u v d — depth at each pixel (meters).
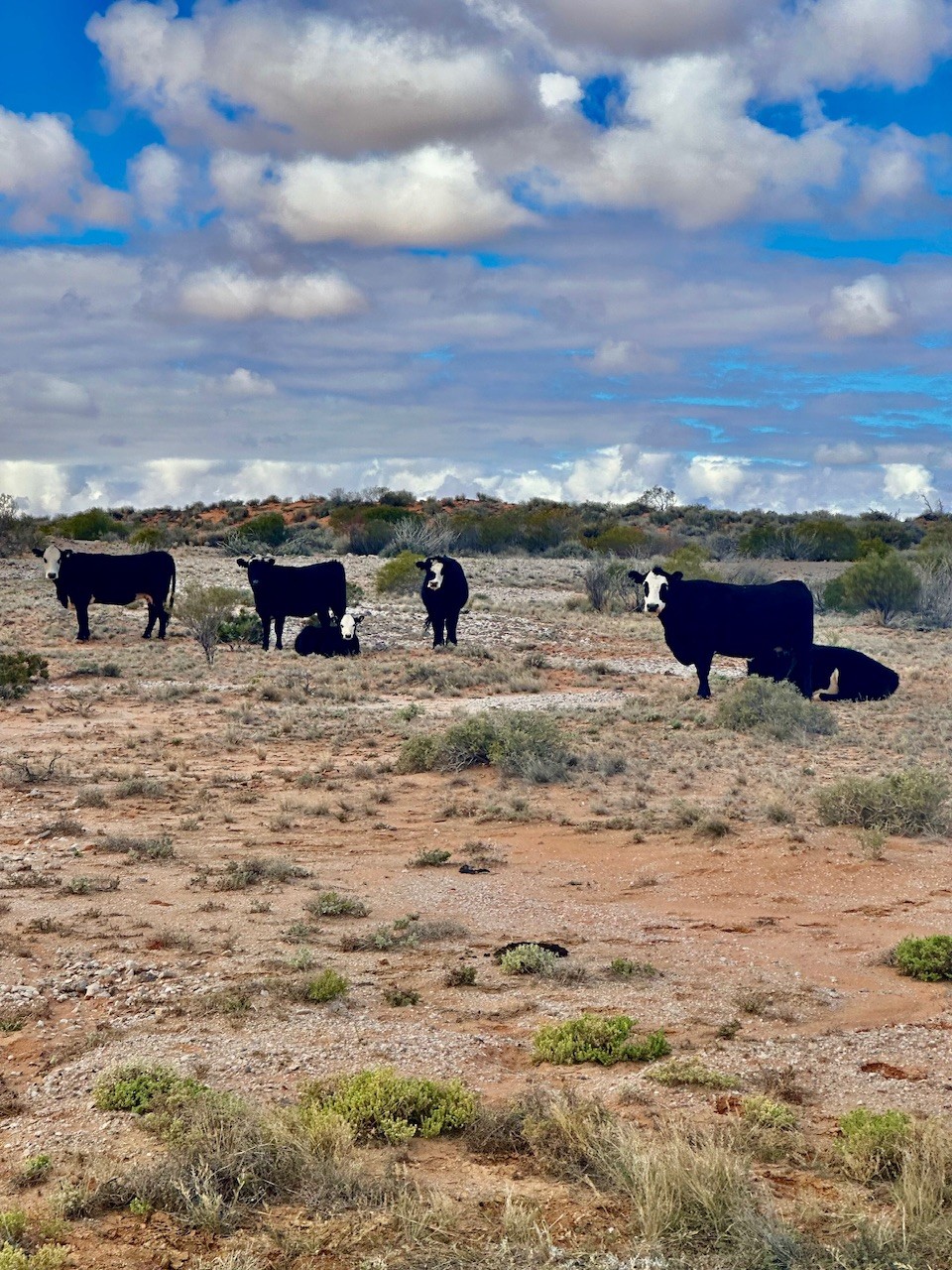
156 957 9.02
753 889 11.23
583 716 22.12
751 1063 7.02
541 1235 4.96
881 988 8.43
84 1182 5.57
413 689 25.38
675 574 24.45
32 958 8.94
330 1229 5.17
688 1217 5.09
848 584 40.34
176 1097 6.38
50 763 16.75
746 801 14.99
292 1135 5.83
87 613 34.66
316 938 9.59
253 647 31.33
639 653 31.69
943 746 19.59
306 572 30.72
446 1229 5.07
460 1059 7.11
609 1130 5.91
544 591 44.06
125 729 20.12
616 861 12.30
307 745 19.23
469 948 9.42
